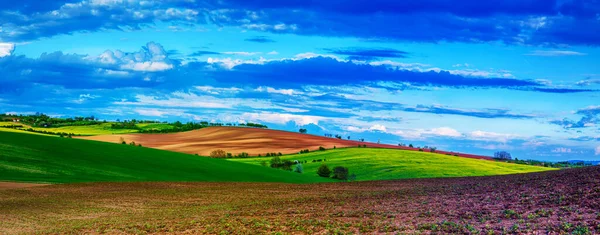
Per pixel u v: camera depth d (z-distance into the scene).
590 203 26.97
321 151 150.25
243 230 27.89
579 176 36.69
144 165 81.81
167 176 74.62
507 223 24.39
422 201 35.31
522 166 141.75
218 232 28.09
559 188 32.72
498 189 37.06
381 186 55.12
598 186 30.94
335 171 107.69
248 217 33.31
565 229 21.84
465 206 30.83
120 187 59.53
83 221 37.22
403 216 28.94
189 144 163.88
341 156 139.38
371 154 140.62
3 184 57.16
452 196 36.56
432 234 22.88
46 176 64.62
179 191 56.62
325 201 41.25
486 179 49.44
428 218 27.59
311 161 133.25
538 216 25.47
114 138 179.62
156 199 50.00
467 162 135.62
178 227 30.69
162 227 31.19
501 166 136.00
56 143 86.81
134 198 50.66
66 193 53.28
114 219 37.31
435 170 119.06
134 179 68.88
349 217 30.33
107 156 84.31
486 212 27.91
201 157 100.62
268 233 26.53
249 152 149.12
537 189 33.94
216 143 164.00
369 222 27.61
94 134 196.00
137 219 36.56
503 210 28.06
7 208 43.41
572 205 27.11
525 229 22.50
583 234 20.77
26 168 67.62
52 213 41.47
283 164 121.69
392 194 42.53
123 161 82.44
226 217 34.03
